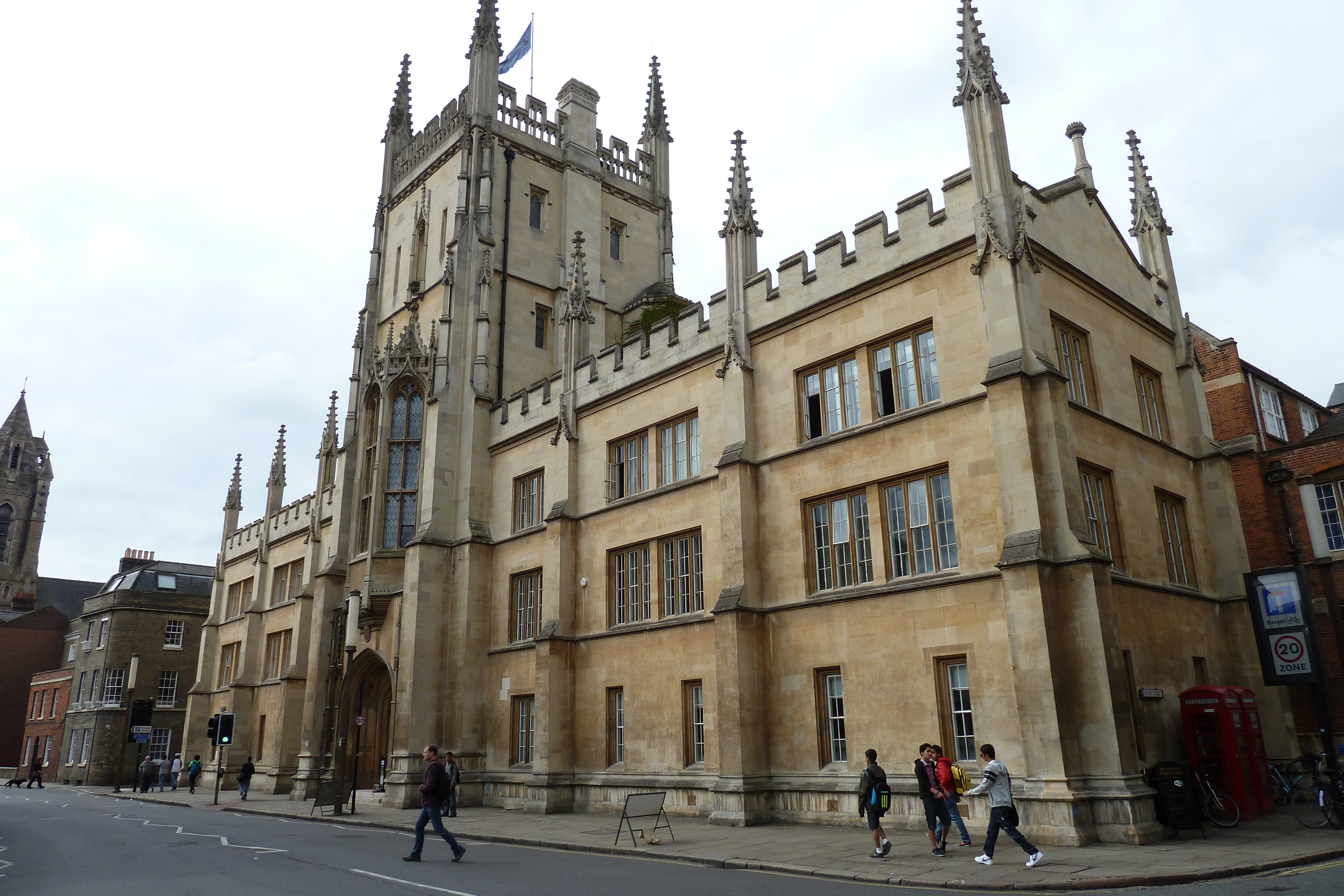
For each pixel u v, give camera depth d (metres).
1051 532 17.52
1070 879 12.45
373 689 37.00
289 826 24.80
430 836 21.44
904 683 19.52
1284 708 22.25
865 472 21.23
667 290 41.16
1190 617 21.77
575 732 27.66
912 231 21.36
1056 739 16.14
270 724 46.59
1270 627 19.62
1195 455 24.38
